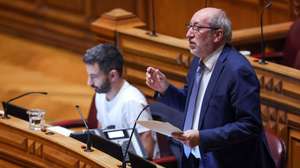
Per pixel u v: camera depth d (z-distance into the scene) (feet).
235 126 23.12
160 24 42.63
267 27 37.78
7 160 27.53
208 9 23.98
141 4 47.14
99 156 24.18
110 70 27.81
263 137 24.35
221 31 23.79
